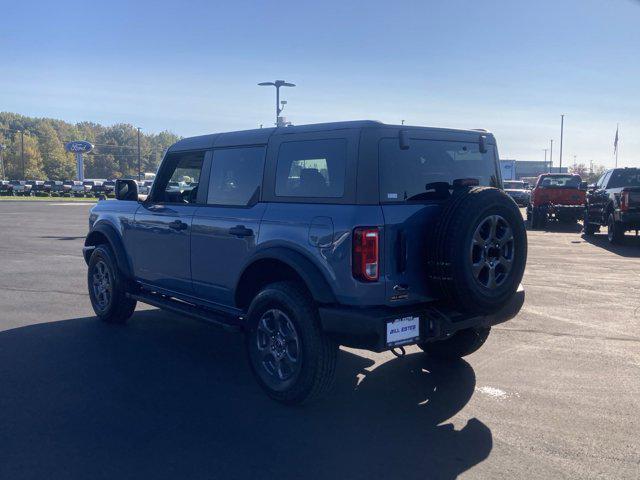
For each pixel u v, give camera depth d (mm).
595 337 6914
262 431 4391
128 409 4773
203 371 5699
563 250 15227
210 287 5668
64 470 3801
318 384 4629
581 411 4781
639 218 15695
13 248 15570
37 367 5754
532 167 125312
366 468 3855
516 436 4328
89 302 8672
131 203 6859
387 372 5695
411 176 4672
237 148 5508
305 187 4816
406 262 4465
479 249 4457
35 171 155875
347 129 4562
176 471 3801
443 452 4082
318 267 4547
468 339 5750
